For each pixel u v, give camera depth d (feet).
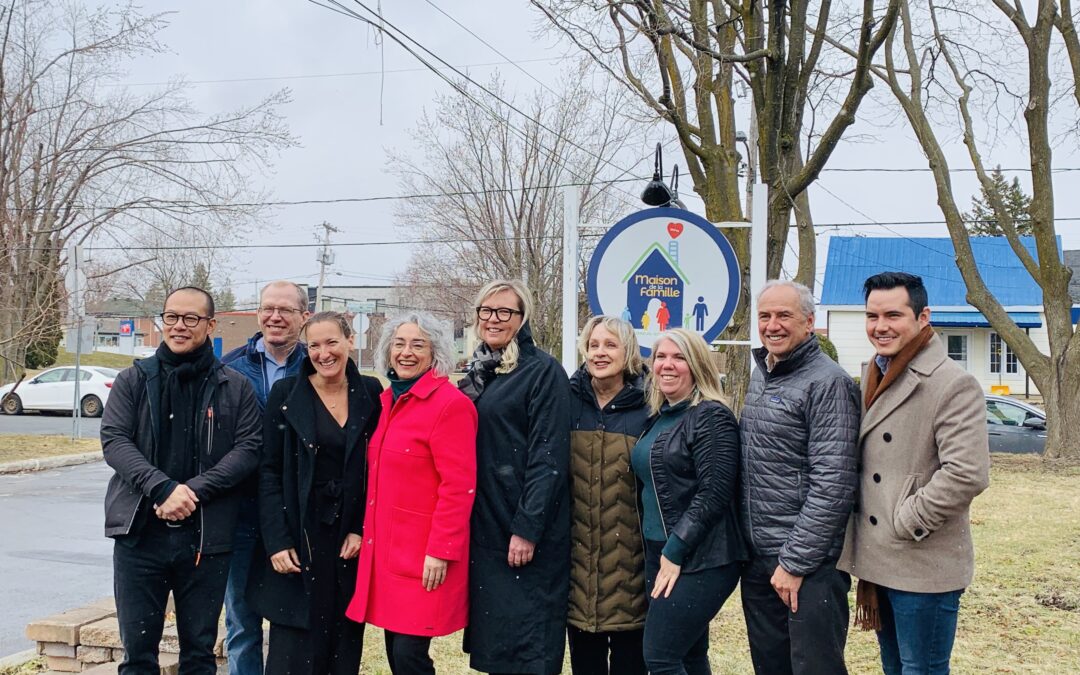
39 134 66.49
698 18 32.48
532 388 12.98
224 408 13.26
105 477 44.21
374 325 137.18
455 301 119.14
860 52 24.29
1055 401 46.11
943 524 10.93
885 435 11.30
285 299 15.01
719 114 34.17
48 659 16.74
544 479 12.55
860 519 11.59
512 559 12.52
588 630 12.94
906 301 11.23
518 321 13.39
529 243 89.40
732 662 16.39
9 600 21.80
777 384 12.06
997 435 51.39
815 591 11.36
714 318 19.10
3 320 58.70
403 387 13.11
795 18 24.95
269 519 13.05
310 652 12.89
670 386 12.65
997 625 18.29
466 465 12.62
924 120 49.75
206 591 13.03
